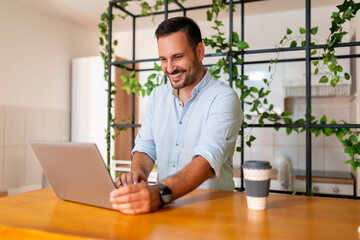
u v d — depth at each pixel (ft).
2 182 9.93
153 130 4.96
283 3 10.64
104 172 2.75
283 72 10.53
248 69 10.87
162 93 5.01
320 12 11.00
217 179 4.56
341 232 2.27
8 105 10.10
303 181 9.96
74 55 12.75
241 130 6.59
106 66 8.04
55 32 11.88
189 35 4.11
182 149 4.66
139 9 11.12
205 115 4.46
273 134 11.71
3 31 9.96
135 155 4.89
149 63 13.25
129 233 2.26
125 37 13.75
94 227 2.40
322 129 5.91
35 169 11.09
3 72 9.95
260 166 2.84
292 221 2.54
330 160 11.33
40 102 11.23
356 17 9.04
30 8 10.87
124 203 2.73
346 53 9.86
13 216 2.72
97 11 11.32
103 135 11.84
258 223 2.49
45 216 2.72
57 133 11.89
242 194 3.56
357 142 5.77
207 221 2.55
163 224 2.47
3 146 9.95
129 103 12.80
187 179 3.23
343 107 11.23
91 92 12.07
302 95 10.46
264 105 10.70
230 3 6.42
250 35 11.71
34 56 11.02
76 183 3.05
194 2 10.47
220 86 4.51
